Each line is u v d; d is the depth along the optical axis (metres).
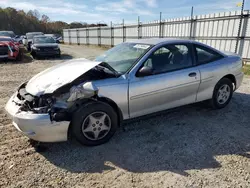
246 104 4.59
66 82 2.86
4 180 2.37
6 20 60.28
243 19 9.84
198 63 3.84
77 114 2.81
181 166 2.59
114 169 2.55
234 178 2.37
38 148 2.95
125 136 3.31
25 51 18.14
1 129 3.54
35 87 2.97
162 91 3.41
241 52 10.16
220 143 3.08
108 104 3.02
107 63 3.56
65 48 23.88
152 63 3.39
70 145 3.07
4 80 7.23
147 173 2.47
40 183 2.33
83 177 2.42
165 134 3.36
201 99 3.97
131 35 19.70
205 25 11.80
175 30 14.11
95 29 26.73
